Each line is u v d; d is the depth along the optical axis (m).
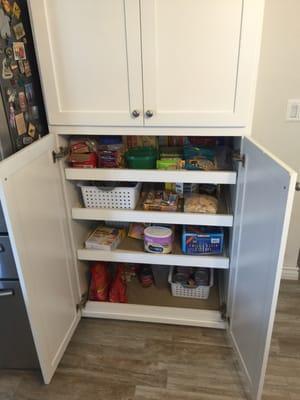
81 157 1.48
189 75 1.24
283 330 1.71
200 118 1.30
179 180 1.44
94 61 1.26
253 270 1.26
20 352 1.44
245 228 1.33
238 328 1.50
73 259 1.68
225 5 1.13
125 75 1.27
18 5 1.23
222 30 1.17
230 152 1.56
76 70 1.29
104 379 1.48
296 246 2.01
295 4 1.47
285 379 1.46
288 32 1.52
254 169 1.20
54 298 1.46
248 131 1.31
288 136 1.73
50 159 1.37
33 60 1.36
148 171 1.44
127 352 1.61
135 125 1.35
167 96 1.28
